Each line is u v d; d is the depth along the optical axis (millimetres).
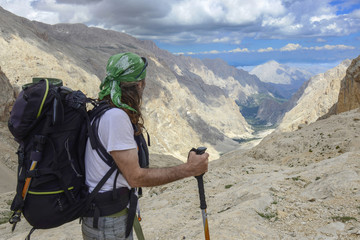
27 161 2527
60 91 2559
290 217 5602
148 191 16328
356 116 25266
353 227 4672
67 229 8578
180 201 10961
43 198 2508
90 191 2660
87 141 2660
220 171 15195
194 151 2764
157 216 8539
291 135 28500
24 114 2420
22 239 8672
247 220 5637
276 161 21922
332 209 5453
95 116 2613
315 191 6605
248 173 14555
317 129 26297
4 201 20188
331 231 4727
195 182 14047
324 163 9219
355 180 6363
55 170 2496
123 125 2535
